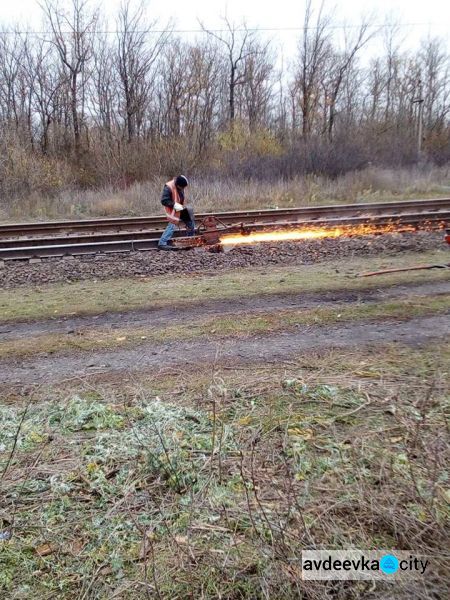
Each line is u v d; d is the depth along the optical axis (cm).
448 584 190
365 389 349
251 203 1566
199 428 307
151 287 684
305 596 191
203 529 226
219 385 362
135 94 2680
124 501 245
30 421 323
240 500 243
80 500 249
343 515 230
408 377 366
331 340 452
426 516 222
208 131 2644
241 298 607
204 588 196
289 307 561
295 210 1184
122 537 224
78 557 214
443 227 1045
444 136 3120
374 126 3108
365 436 289
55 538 224
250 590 194
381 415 315
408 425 297
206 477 261
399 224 1071
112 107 2697
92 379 389
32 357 443
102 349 457
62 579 203
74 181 2070
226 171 2089
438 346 424
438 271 697
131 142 2317
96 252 915
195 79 2792
